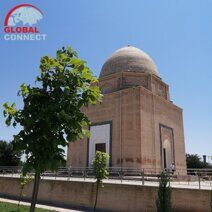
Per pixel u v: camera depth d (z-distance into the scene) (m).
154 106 30.12
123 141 27.84
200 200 13.70
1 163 45.66
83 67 5.51
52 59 5.57
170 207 12.91
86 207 18.44
